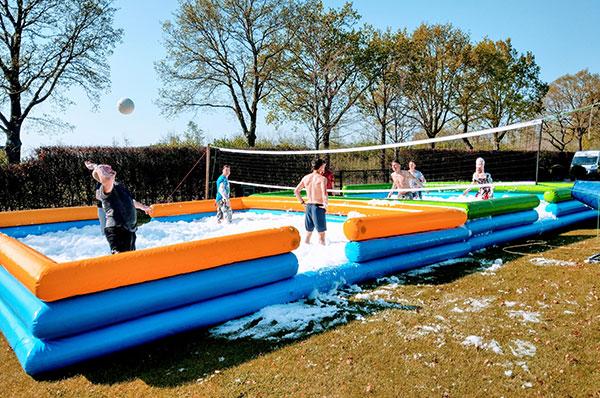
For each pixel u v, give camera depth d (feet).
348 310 14.15
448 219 21.21
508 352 10.96
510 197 26.16
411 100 87.66
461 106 94.94
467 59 90.63
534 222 27.45
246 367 10.61
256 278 14.19
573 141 117.91
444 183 54.13
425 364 10.44
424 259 19.58
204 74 72.95
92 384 10.14
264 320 13.48
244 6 70.18
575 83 112.16
